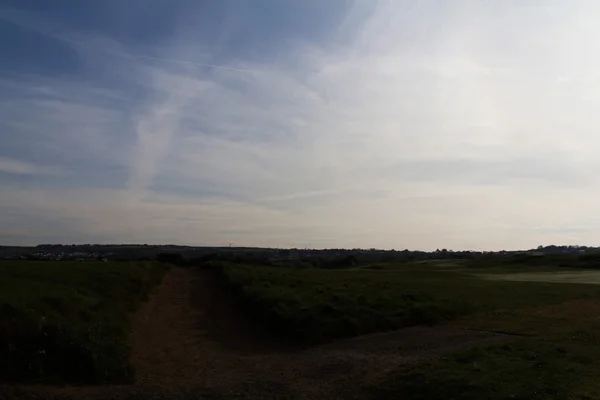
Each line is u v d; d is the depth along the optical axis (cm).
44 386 1394
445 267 6800
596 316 2334
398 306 2411
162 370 1622
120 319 2094
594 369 1370
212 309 2742
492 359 1492
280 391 1409
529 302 2752
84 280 2736
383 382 1408
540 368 1375
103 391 1385
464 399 1187
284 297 2464
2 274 2688
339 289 2869
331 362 1667
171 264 5328
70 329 1609
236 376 1562
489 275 4850
